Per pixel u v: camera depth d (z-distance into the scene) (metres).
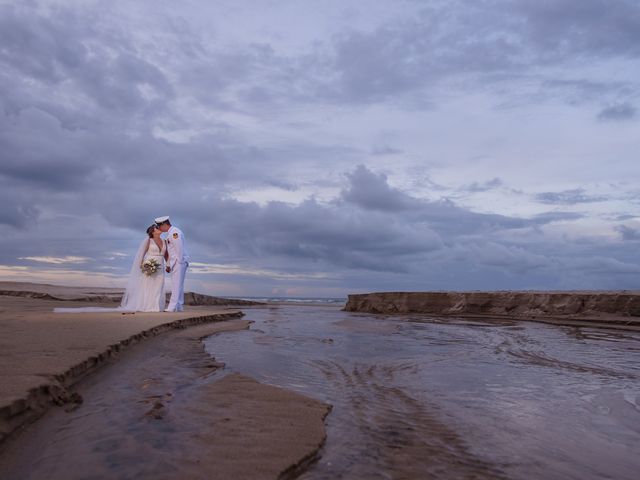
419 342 9.82
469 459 3.20
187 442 3.21
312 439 3.37
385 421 4.04
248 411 4.03
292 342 9.45
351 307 24.98
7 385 3.66
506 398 4.94
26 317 10.47
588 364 7.14
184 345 8.01
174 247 16.02
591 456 3.29
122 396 4.34
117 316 11.49
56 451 2.96
